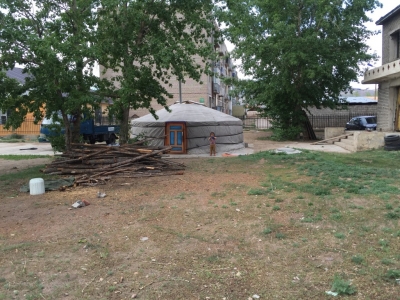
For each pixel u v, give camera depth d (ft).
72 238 16.39
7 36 32.71
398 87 59.00
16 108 39.99
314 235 15.80
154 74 40.55
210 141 50.08
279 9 65.00
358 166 32.12
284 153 43.93
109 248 15.10
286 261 13.47
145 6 38.14
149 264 13.48
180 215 19.44
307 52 62.44
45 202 23.18
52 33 36.78
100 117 71.92
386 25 62.85
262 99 72.02
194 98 116.16
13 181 30.78
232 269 12.95
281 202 21.15
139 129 56.44
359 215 18.02
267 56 64.69
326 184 25.07
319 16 62.34
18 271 13.14
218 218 18.71
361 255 13.53
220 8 46.75
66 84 36.70
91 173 30.81
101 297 11.23
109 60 40.29
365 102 110.01
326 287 11.47
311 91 71.10
